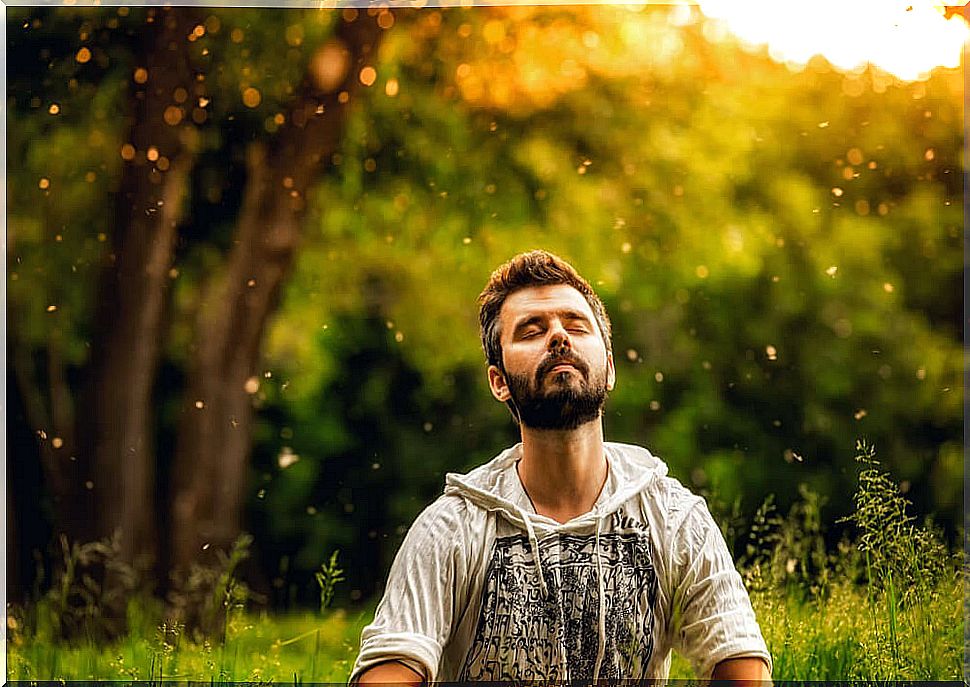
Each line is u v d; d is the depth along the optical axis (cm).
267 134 1145
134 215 1102
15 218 1177
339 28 1108
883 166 1521
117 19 1090
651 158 1417
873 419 1638
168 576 1111
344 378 1683
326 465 1664
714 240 1505
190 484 1147
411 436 1678
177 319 1338
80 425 1115
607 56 1345
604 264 1476
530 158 1380
